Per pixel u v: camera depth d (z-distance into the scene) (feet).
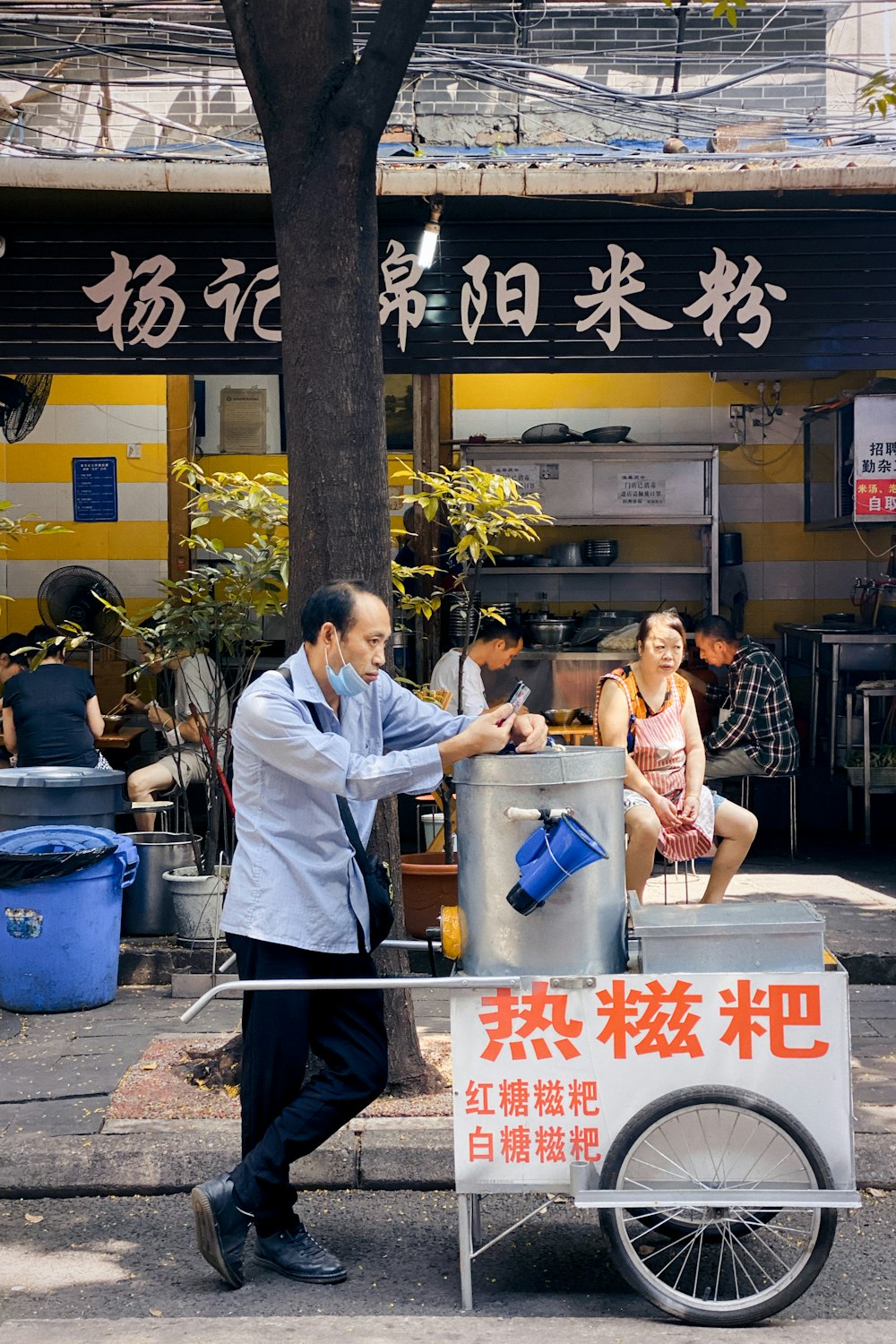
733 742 25.95
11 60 22.72
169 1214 12.93
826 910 22.25
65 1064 16.08
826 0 25.32
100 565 31.60
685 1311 10.31
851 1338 10.09
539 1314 10.64
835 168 21.58
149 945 20.58
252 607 20.24
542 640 29.84
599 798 10.66
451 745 10.52
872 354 24.25
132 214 23.39
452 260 24.22
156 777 24.63
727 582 32.12
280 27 13.87
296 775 10.64
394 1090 14.74
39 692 23.26
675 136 23.93
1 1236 12.43
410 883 20.21
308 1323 10.26
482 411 32.12
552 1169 10.44
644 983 10.36
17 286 23.97
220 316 23.98
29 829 18.81
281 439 32.48
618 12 25.75
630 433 32.12
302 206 14.16
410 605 21.22
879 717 30.30
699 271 24.20
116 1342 9.86
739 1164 10.36
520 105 24.90
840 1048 10.28
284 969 10.89
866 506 28.17
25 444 31.53
